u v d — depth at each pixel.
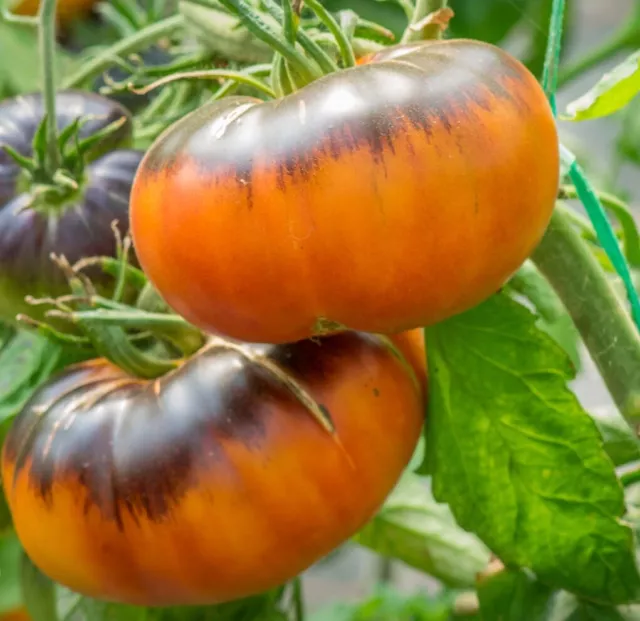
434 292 0.45
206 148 0.45
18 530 0.51
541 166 0.45
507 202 0.45
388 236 0.44
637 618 0.52
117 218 0.54
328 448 0.49
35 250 0.53
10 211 0.54
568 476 0.51
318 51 0.46
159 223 0.46
